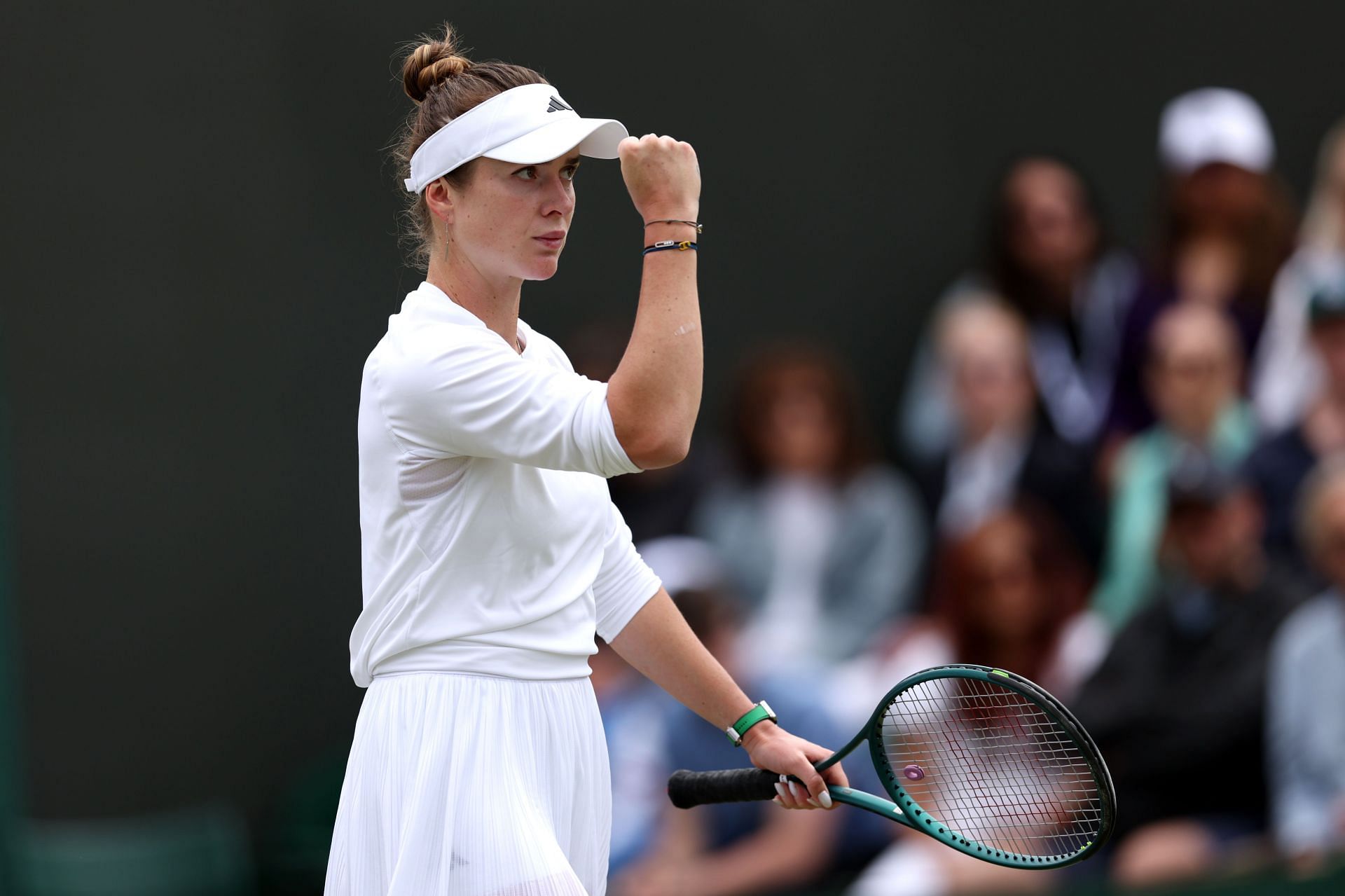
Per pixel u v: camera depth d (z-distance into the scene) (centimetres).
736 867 1823
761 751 879
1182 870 1838
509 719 801
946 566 1998
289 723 2059
